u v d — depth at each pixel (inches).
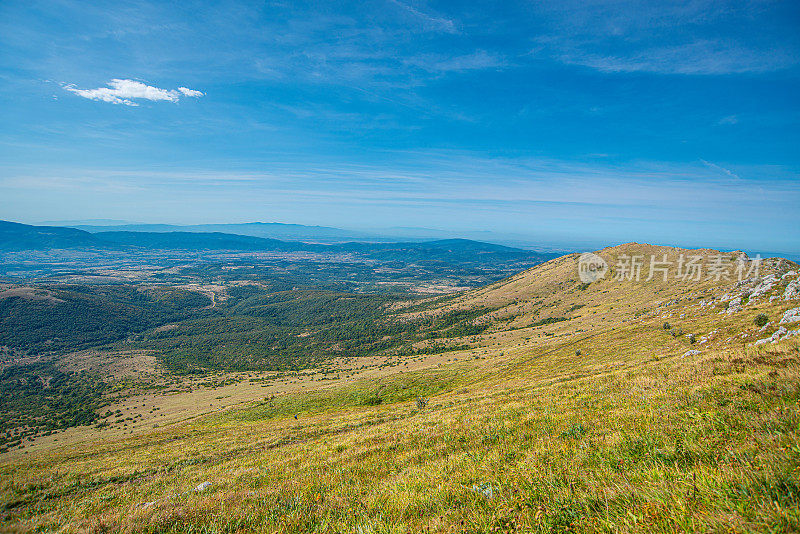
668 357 1369.3
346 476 392.2
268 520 256.1
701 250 7711.6
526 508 188.1
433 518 205.8
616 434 300.0
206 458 1011.3
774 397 290.5
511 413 598.9
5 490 788.6
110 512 339.0
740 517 129.7
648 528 142.8
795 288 1614.2
